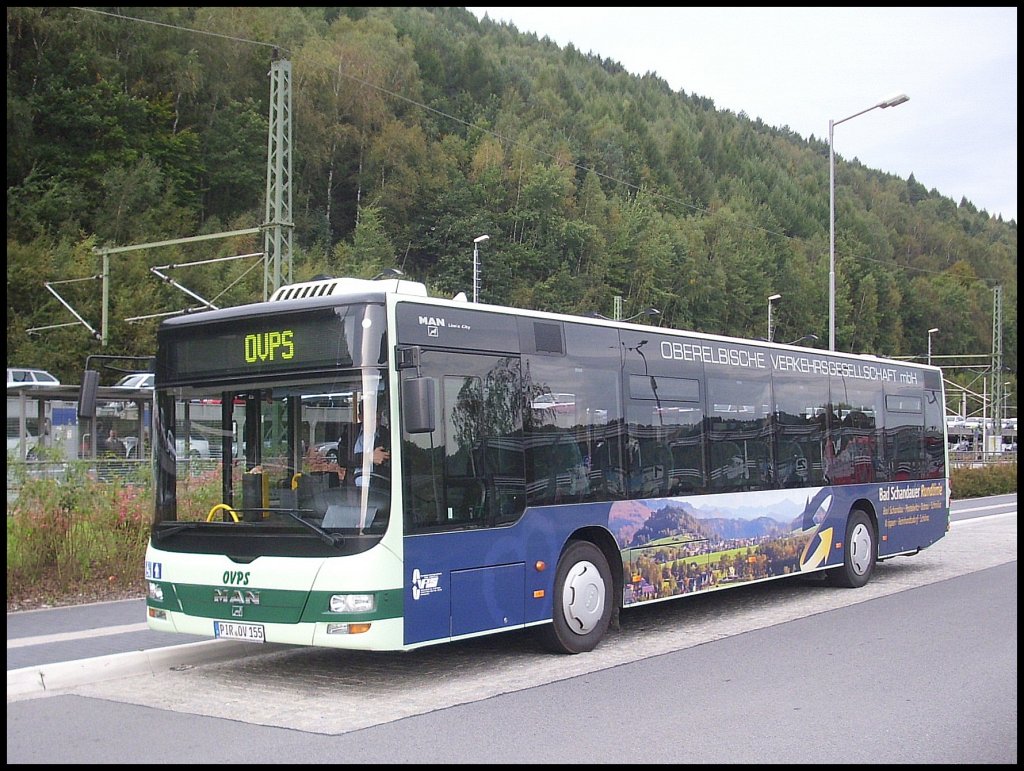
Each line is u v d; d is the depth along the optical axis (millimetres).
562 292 85500
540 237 88500
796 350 14234
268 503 8633
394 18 118438
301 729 7371
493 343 9516
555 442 10070
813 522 14195
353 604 8102
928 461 17375
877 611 13047
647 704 8102
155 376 9445
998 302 67562
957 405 98062
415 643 8414
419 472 8609
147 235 62281
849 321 104938
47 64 64875
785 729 7328
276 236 27781
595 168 109625
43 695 8492
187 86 73438
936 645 10648
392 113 93438
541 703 8156
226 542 8727
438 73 111375
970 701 8180
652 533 11188
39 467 14781
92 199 62656
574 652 10211
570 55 166250
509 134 100562
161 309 55375
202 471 9016
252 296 58969
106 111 65562
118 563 13789
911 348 113062
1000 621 12203
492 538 9227
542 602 9766
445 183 89875
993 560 18766
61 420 31609
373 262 75438
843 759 6586
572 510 10172
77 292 54281
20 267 53188
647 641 11023
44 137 63688
